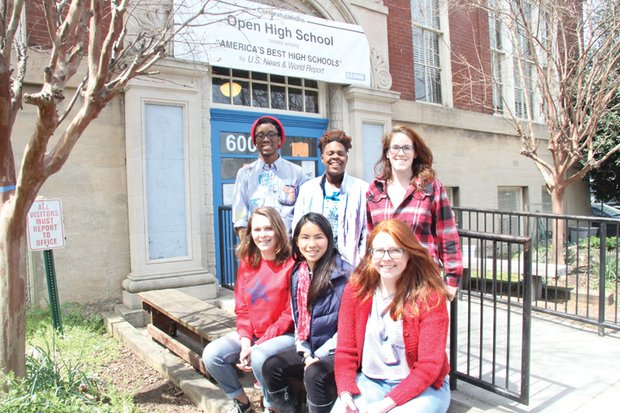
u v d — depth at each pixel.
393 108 7.77
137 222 4.97
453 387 3.26
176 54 5.16
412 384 2.09
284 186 3.64
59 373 3.06
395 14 8.04
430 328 2.15
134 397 3.24
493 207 9.54
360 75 6.97
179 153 5.26
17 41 3.22
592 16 6.64
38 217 3.91
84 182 4.99
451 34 8.98
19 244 2.68
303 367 2.59
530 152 6.90
